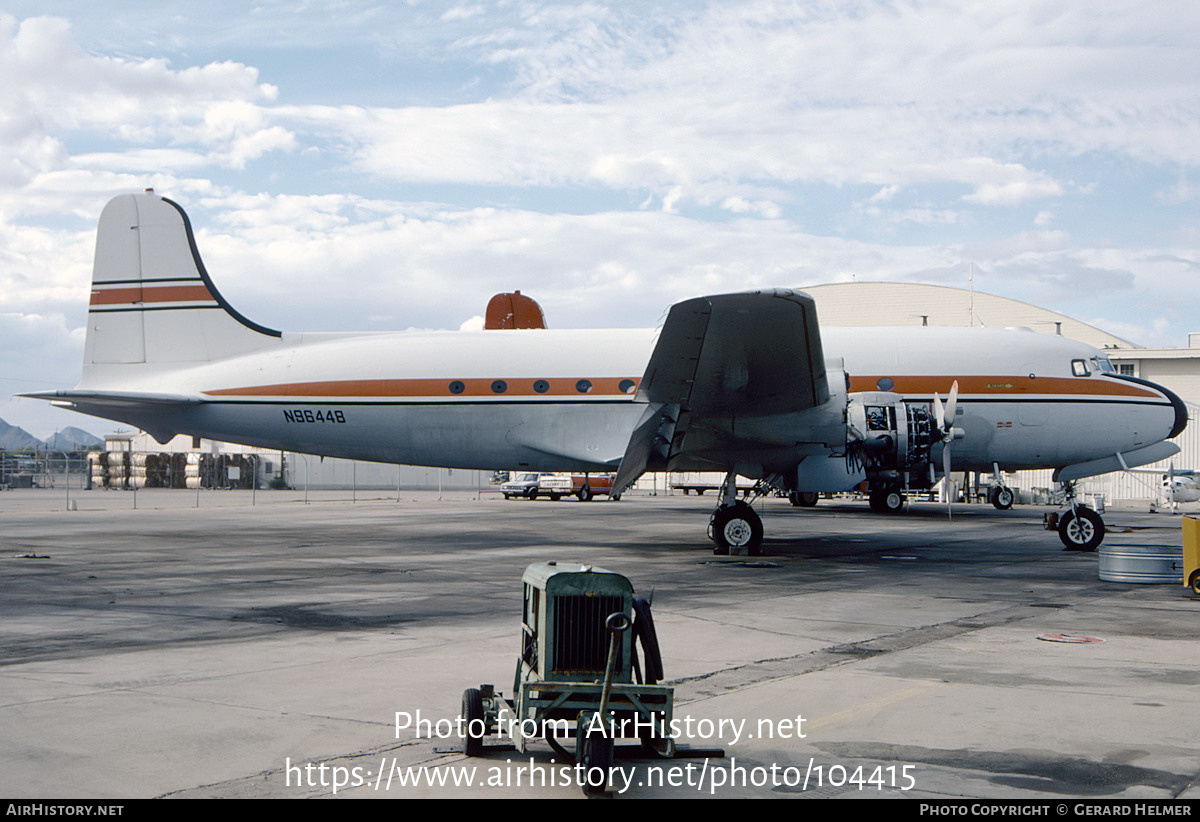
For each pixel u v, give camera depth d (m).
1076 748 5.75
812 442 17.33
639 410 20.81
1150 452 21.42
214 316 22.42
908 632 9.69
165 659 8.26
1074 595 12.55
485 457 21.47
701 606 11.47
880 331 22.03
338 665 8.00
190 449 74.56
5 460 65.44
